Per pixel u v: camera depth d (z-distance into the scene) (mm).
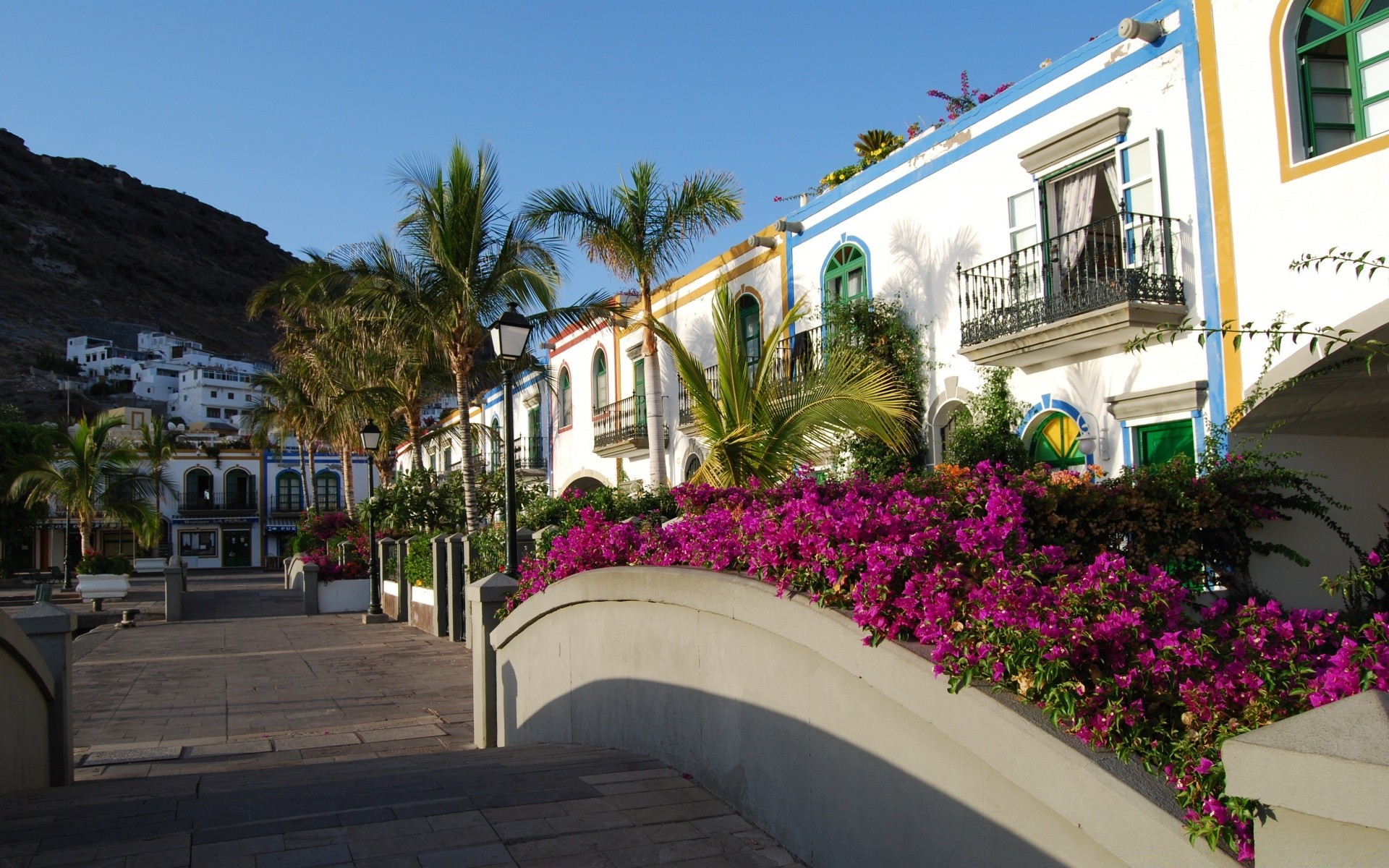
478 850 4477
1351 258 5496
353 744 9289
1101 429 11289
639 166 16984
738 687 5098
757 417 9039
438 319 18047
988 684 3322
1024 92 12336
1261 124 9672
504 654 8914
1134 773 2785
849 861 4082
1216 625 3686
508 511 10102
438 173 17297
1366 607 7754
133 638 19547
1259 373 9586
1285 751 2189
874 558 3990
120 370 130250
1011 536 4367
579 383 26266
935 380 13625
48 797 6094
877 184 14875
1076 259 11547
